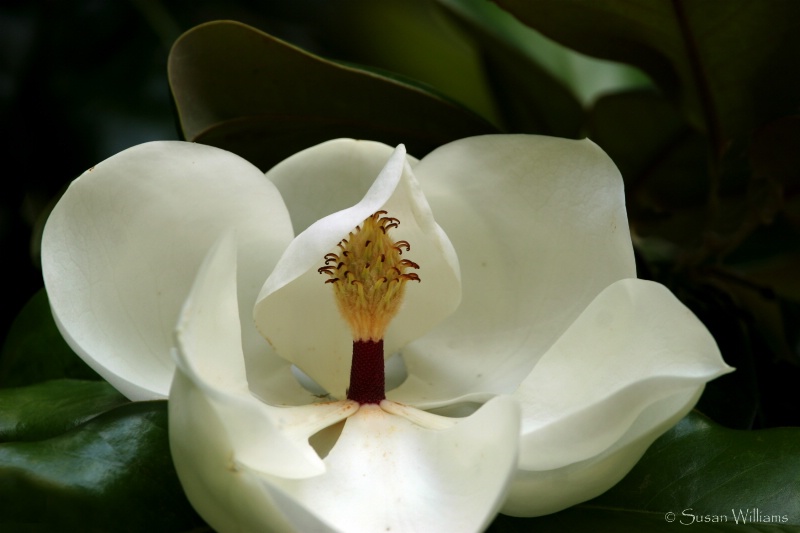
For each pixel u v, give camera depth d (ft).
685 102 2.94
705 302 2.91
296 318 2.59
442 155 2.60
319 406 2.55
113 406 2.63
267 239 2.59
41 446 2.49
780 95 2.85
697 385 2.38
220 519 2.37
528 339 2.61
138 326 2.52
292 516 2.33
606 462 2.42
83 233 2.49
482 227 2.62
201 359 2.41
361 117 2.88
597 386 2.48
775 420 2.89
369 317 2.57
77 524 2.46
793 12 2.74
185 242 2.55
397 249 2.59
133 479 2.49
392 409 2.55
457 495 2.43
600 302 2.50
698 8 2.76
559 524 2.50
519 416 2.35
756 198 2.95
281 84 2.82
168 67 2.76
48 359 2.81
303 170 2.64
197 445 2.33
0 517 2.45
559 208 2.58
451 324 2.65
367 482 2.45
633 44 2.86
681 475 2.55
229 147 2.88
